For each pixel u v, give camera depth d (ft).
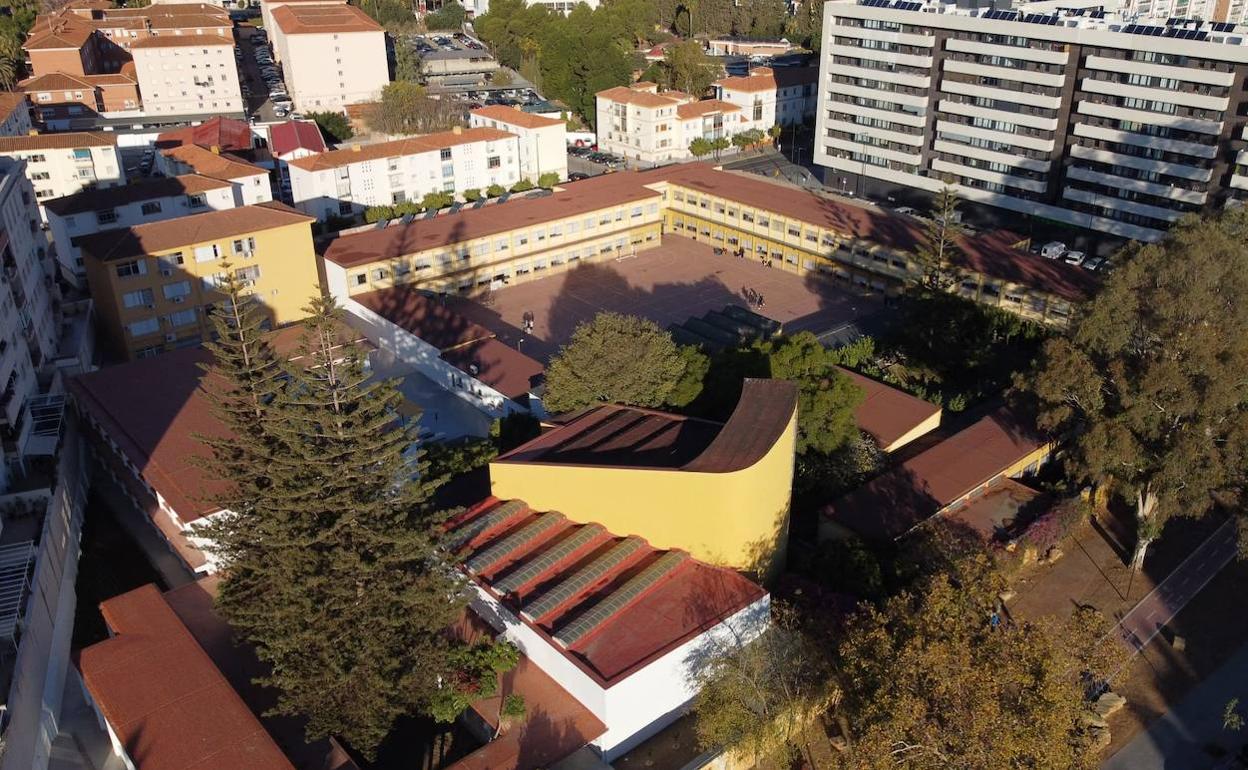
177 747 117.80
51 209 282.97
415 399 244.22
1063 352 160.66
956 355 237.04
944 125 361.51
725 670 128.06
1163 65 296.10
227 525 146.30
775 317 292.40
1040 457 197.36
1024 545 166.09
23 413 185.98
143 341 249.55
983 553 140.87
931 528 166.71
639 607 139.64
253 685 139.23
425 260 297.74
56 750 134.41
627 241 351.05
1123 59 305.94
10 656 130.93
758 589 142.51
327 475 132.98
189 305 254.06
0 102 385.09
